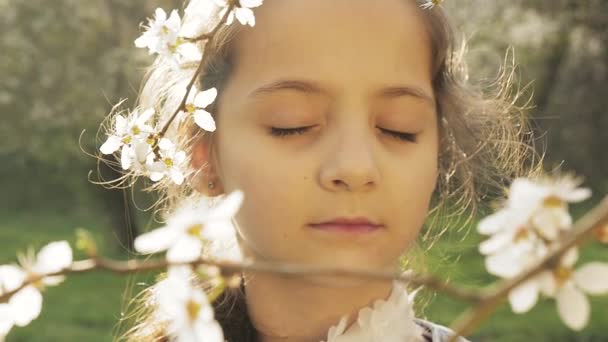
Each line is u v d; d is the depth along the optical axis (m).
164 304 0.46
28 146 4.25
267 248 0.66
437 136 0.74
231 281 0.46
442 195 0.87
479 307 0.43
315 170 0.64
